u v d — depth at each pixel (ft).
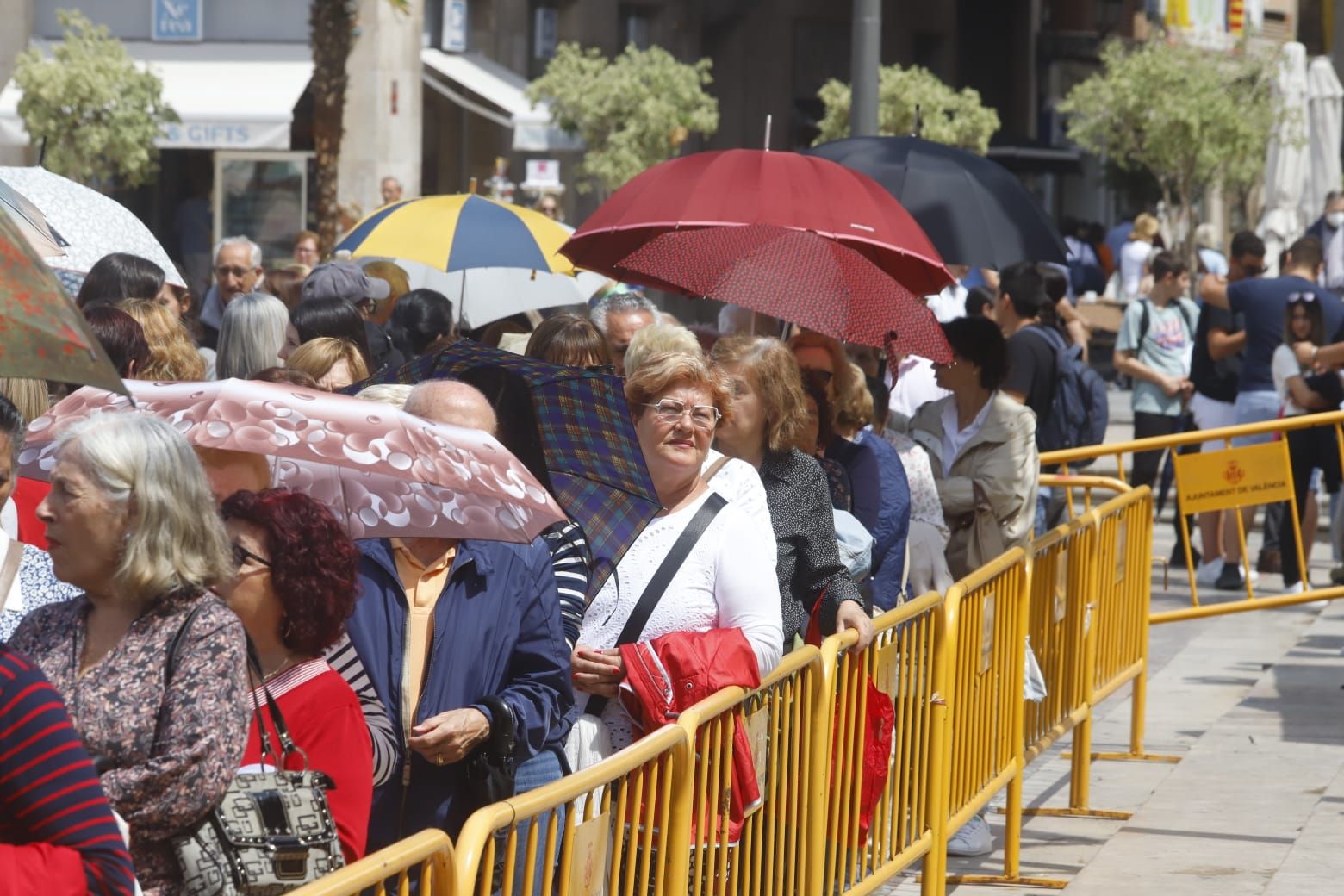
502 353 27.76
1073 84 241.35
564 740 24.49
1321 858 38.06
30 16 160.04
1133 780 46.06
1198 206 204.74
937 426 40.57
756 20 215.72
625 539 25.71
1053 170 214.07
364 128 156.25
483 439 23.76
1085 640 41.86
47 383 30.19
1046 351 57.11
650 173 38.65
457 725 22.00
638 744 20.71
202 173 153.58
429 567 23.50
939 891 31.86
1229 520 72.49
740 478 27.91
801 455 30.40
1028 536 39.29
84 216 44.39
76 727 17.26
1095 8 241.14
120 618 18.01
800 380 30.71
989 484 39.01
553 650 23.70
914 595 37.47
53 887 15.03
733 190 36.96
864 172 48.16
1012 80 239.50
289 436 22.36
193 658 17.65
